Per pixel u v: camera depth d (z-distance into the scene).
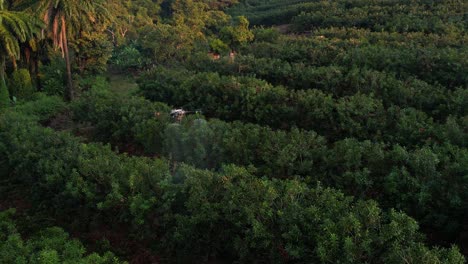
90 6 25.78
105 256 10.44
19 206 14.86
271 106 19.50
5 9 26.09
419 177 12.00
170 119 18.20
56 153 14.67
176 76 24.00
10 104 26.17
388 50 25.20
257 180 11.46
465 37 28.62
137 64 35.41
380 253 9.06
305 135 14.95
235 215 10.66
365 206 9.83
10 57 26.83
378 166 13.05
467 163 11.84
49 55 30.75
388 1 43.81
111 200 12.01
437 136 14.89
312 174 13.80
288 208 10.28
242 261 10.72
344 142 14.09
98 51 31.55
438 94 18.75
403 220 9.41
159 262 11.70
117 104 19.95
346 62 25.22
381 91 19.89
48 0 24.81
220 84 21.53
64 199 13.26
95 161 13.26
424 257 8.15
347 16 40.62
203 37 41.66
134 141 19.28
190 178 11.72
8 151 16.45
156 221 12.03
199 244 11.35
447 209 11.63
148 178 12.54
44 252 9.56
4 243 10.95
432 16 35.34
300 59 27.70
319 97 18.73
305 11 51.38
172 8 60.53
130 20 51.16
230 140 15.01
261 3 72.12
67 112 25.22
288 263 10.11
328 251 8.97
